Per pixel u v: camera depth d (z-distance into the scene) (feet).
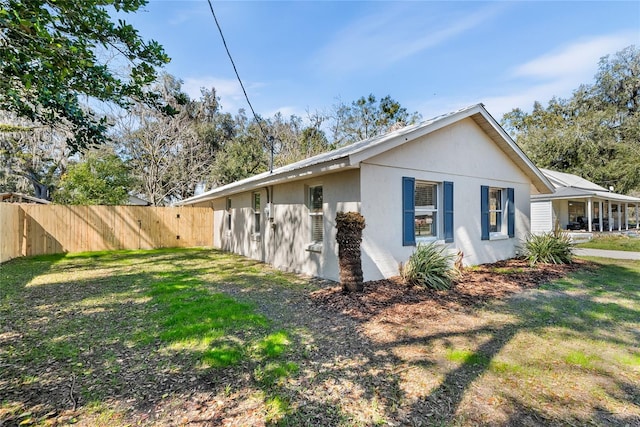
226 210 42.55
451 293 17.66
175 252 39.73
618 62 85.71
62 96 12.79
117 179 54.95
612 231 65.21
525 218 31.40
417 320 13.52
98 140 14.29
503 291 18.35
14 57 8.72
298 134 87.97
